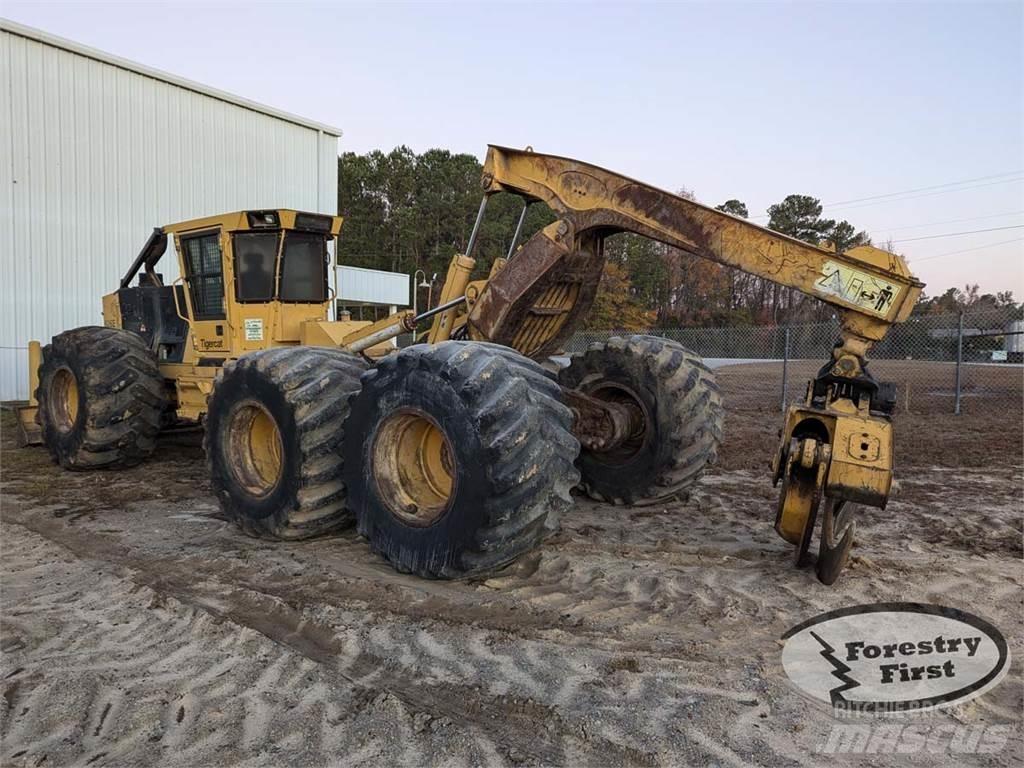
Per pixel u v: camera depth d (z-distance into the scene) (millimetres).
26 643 3412
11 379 13625
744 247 4082
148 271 7945
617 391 5688
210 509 5902
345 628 3436
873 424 3650
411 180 56531
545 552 4523
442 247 55625
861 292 3695
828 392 3889
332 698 2832
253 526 4828
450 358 3814
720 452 8680
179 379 7227
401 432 4152
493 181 5199
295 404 4469
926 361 23484
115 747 2535
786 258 3922
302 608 3678
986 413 12406
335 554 4578
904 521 5426
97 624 3623
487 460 3580
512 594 3854
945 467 7730
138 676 3055
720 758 2416
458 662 3092
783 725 2617
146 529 5301
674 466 5219
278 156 18266
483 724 2629
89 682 3000
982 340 24188
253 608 3756
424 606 3693
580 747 2480
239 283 6488
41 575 4379
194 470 7562
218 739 2566
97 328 7496
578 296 5285
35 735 2627
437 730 2582
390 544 4070
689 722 2623
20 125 13672
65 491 6598
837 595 3832
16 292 13695
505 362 3861
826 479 3727
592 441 5270
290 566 4363
